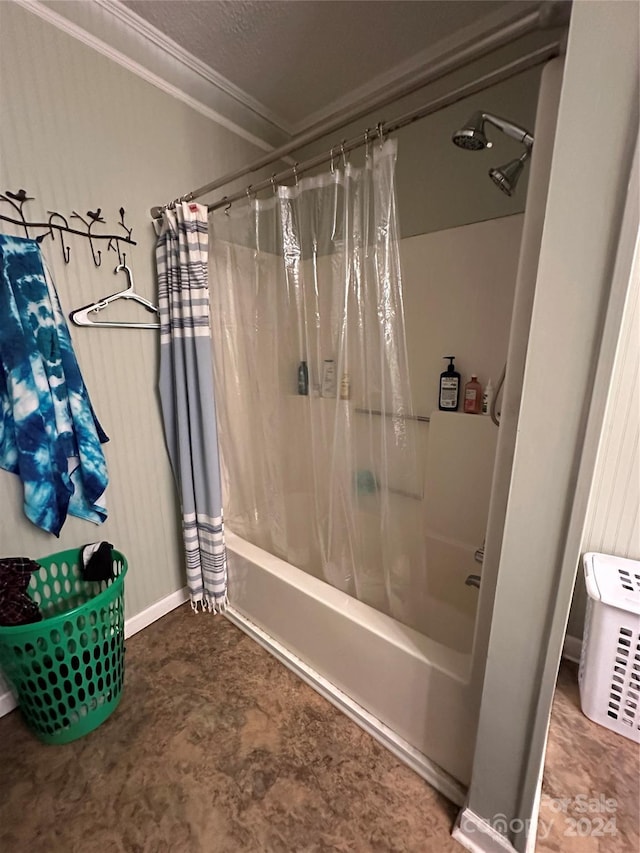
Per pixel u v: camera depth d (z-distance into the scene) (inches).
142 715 53.4
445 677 41.2
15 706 55.2
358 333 51.0
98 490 57.0
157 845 39.8
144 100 59.9
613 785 45.0
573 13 23.3
